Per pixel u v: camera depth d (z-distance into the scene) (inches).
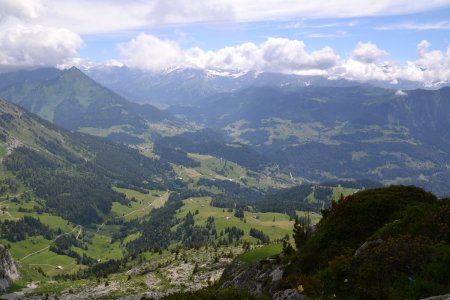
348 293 1154.0
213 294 1245.1
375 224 1685.5
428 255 1081.4
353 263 1233.4
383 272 1111.0
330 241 1708.9
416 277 1032.8
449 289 964.0
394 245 1159.0
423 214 1359.5
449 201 1460.4
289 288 1563.7
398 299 1007.6
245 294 1273.4
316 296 1228.5
